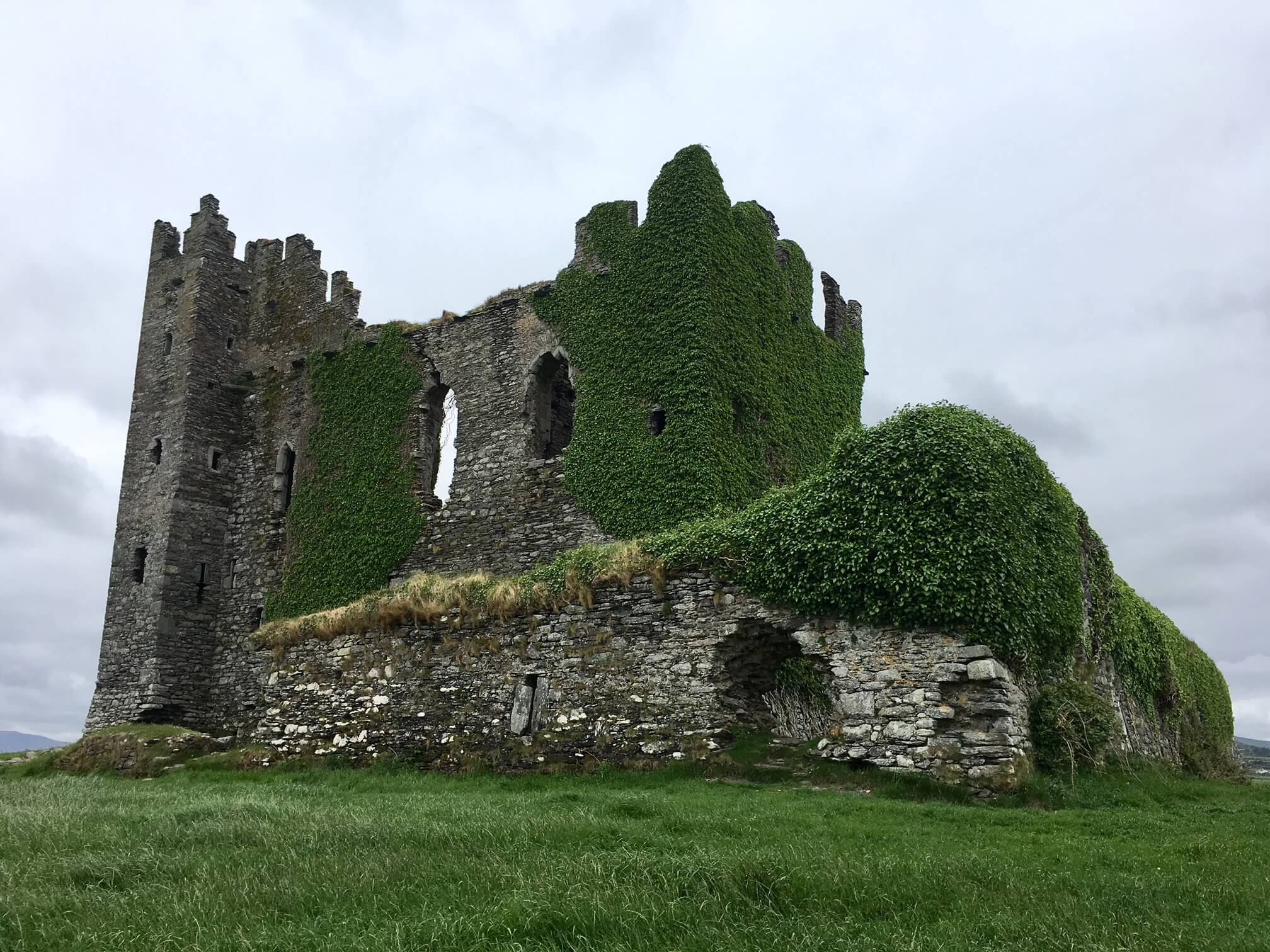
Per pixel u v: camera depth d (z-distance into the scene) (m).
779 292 28.16
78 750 26.98
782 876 8.30
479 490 27.70
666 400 24.38
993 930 7.27
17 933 7.48
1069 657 17.86
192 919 7.66
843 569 15.76
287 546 31.97
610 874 8.44
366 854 9.69
